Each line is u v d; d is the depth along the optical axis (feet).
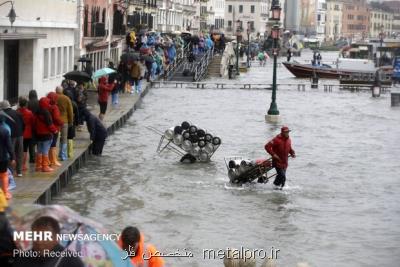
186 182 86.58
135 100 168.76
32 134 78.28
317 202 79.10
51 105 80.59
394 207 77.66
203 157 100.32
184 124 100.78
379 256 59.47
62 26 155.33
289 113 173.58
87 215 68.85
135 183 84.94
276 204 77.25
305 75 319.06
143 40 250.16
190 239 62.34
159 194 79.87
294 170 97.60
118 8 249.14
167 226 66.44
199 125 143.23
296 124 152.15
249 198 79.66
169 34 367.45
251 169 85.20
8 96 128.67
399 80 296.51
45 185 71.92
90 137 101.81
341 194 83.51
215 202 77.10
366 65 328.29
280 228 67.41
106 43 224.53
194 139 99.96
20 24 119.55
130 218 68.59
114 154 104.37
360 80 272.51
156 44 255.09
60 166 82.79
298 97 221.66
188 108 175.01
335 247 61.87
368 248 61.77
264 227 67.62
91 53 207.82
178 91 221.46
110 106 153.58
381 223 70.59
